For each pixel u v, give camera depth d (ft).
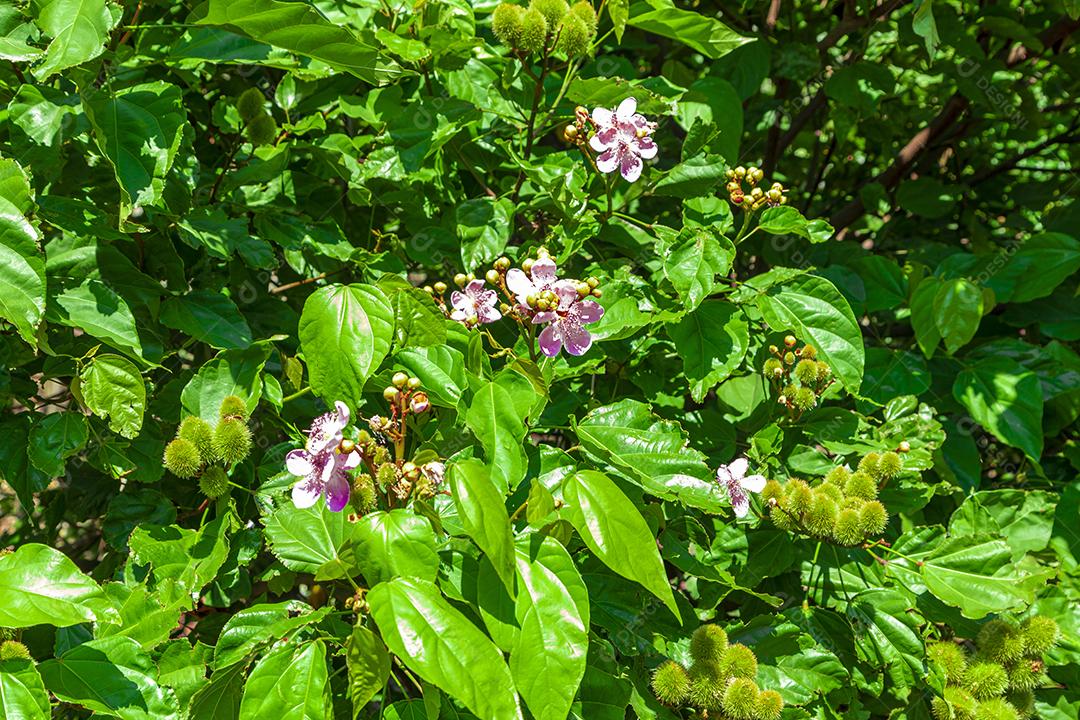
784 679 3.02
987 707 3.07
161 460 3.12
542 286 2.76
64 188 3.44
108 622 2.48
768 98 5.29
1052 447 4.37
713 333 3.21
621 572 2.36
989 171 5.54
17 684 2.37
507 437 2.53
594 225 3.27
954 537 3.25
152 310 3.12
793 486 3.10
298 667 2.44
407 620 2.20
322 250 3.40
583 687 2.75
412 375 2.70
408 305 2.65
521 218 4.02
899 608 3.13
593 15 3.35
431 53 3.40
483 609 2.34
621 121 3.13
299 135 3.76
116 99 2.87
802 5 5.31
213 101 4.08
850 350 3.28
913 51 5.19
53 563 2.47
